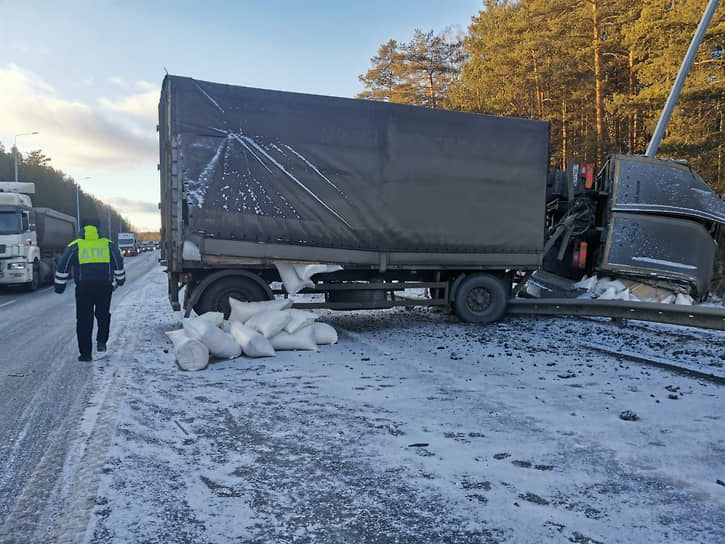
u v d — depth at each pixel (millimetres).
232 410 4664
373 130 8672
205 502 2953
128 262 43281
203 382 5645
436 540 2562
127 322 10125
